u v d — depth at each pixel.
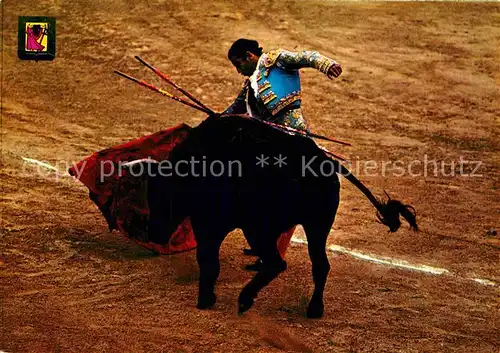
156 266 21.44
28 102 41.59
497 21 55.19
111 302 18.84
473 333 17.84
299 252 23.06
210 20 54.09
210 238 17.98
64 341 16.53
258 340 16.91
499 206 28.50
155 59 47.91
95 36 51.09
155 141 21.69
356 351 16.56
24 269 20.78
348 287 20.42
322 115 40.44
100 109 40.91
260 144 17.31
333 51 49.56
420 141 37.09
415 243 24.33
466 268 22.38
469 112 41.41
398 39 51.78
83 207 26.31
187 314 18.16
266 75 18.25
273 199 17.23
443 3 58.66
